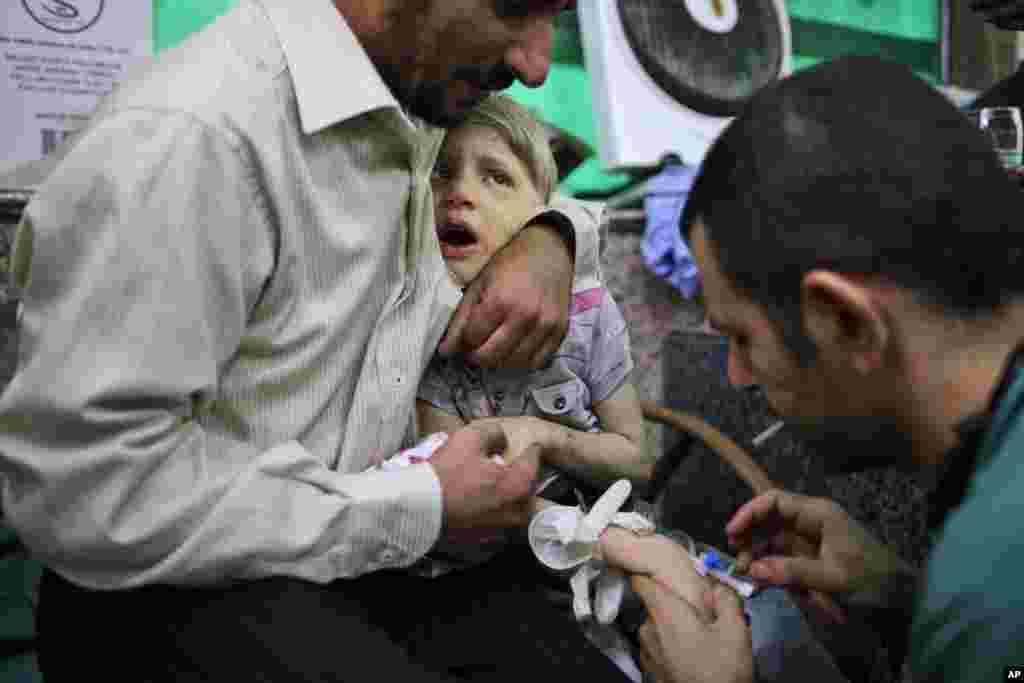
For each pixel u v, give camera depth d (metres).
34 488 0.71
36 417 0.71
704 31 2.14
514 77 0.89
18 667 1.30
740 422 1.74
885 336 0.60
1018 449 0.56
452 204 1.12
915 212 0.58
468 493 0.85
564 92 2.03
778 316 0.63
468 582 1.03
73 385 0.70
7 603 1.31
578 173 2.05
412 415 1.05
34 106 1.50
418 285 0.96
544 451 1.06
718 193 0.65
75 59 1.53
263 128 0.78
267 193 0.79
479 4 0.81
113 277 0.70
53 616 0.83
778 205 0.61
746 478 1.32
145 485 0.73
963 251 0.58
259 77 0.80
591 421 1.19
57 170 0.73
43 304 0.73
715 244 0.65
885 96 0.61
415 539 0.83
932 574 0.58
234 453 0.83
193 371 0.75
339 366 0.88
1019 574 0.53
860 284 0.59
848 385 0.64
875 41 2.47
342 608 0.81
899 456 0.67
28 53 1.49
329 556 0.80
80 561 0.73
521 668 0.93
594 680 0.92
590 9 2.00
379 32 0.84
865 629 1.07
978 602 0.54
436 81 0.87
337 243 0.84
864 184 0.59
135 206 0.71
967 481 0.61
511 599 1.01
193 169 0.73
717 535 1.80
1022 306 0.61
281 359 0.83
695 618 0.89
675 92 2.07
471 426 0.93
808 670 1.00
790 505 0.95
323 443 0.89
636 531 1.00
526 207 1.15
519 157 1.15
